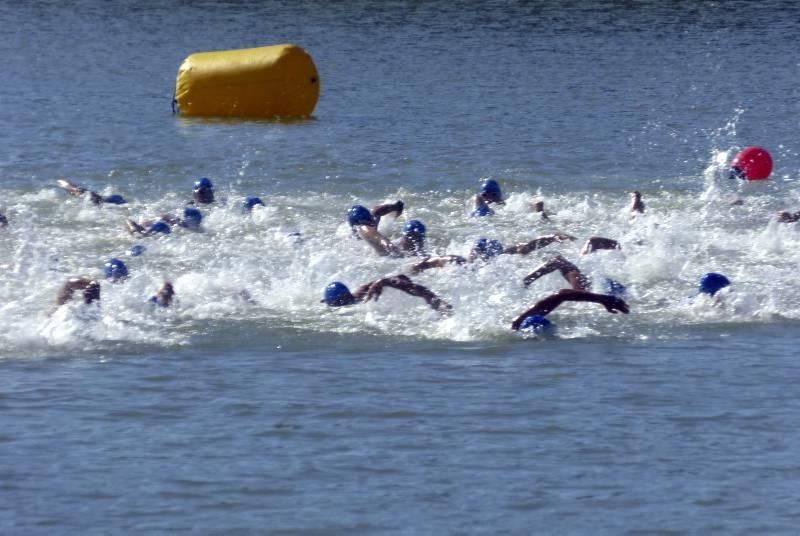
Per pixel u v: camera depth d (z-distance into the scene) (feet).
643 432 105.19
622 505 91.30
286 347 127.44
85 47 411.34
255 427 105.91
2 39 430.61
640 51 399.03
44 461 98.84
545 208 201.57
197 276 153.17
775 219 181.37
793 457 100.07
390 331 132.57
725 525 88.22
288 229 183.52
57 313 135.13
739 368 121.60
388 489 93.81
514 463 98.73
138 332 131.44
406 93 322.75
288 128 277.23
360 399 112.57
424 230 172.96
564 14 488.44
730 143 259.19
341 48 405.80
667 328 134.51
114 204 200.85
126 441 102.83
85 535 86.38
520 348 127.44
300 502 91.56
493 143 256.32
